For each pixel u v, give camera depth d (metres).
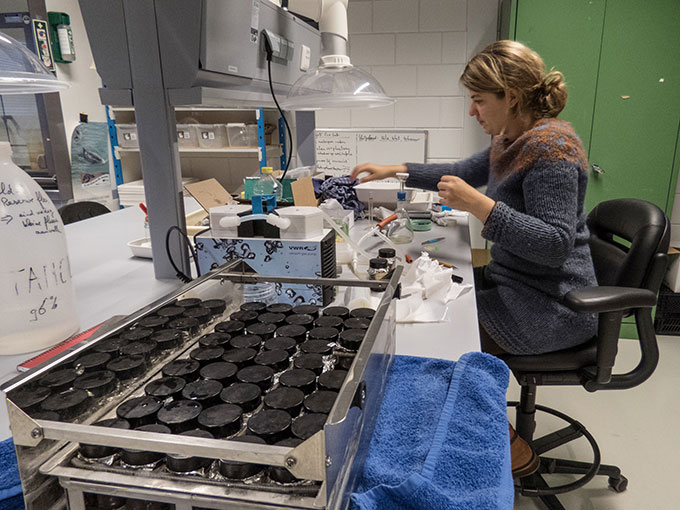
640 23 2.47
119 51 1.09
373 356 0.57
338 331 0.70
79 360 0.55
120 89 1.12
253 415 0.49
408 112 3.30
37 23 2.67
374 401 0.61
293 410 0.51
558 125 1.36
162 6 1.03
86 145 3.09
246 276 0.87
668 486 1.68
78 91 3.04
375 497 0.52
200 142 3.05
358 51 3.24
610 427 2.00
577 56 2.58
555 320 1.34
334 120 3.39
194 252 1.10
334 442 0.40
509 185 1.44
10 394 0.44
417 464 0.57
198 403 0.52
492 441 0.61
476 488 0.54
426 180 2.13
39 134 2.91
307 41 1.79
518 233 1.28
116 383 0.56
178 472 0.44
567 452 1.86
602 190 2.73
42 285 0.83
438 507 0.50
